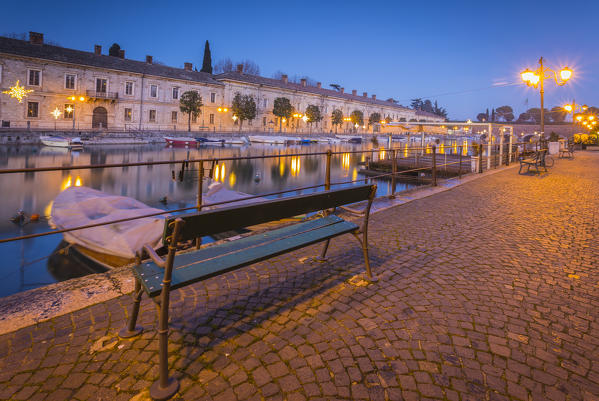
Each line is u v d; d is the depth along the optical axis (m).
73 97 48.38
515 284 3.47
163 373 1.97
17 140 39.00
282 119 79.50
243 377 2.11
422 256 4.26
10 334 2.49
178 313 2.83
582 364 2.26
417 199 8.17
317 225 3.45
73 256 7.03
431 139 64.94
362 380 2.09
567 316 2.86
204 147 53.09
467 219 6.23
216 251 2.70
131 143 49.12
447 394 1.99
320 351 2.36
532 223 5.97
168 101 59.53
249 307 2.94
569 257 4.29
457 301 3.09
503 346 2.44
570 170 14.88
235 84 69.00
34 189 17.59
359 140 78.25
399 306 2.99
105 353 2.31
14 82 43.81
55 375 2.11
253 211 2.39
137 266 2.33
